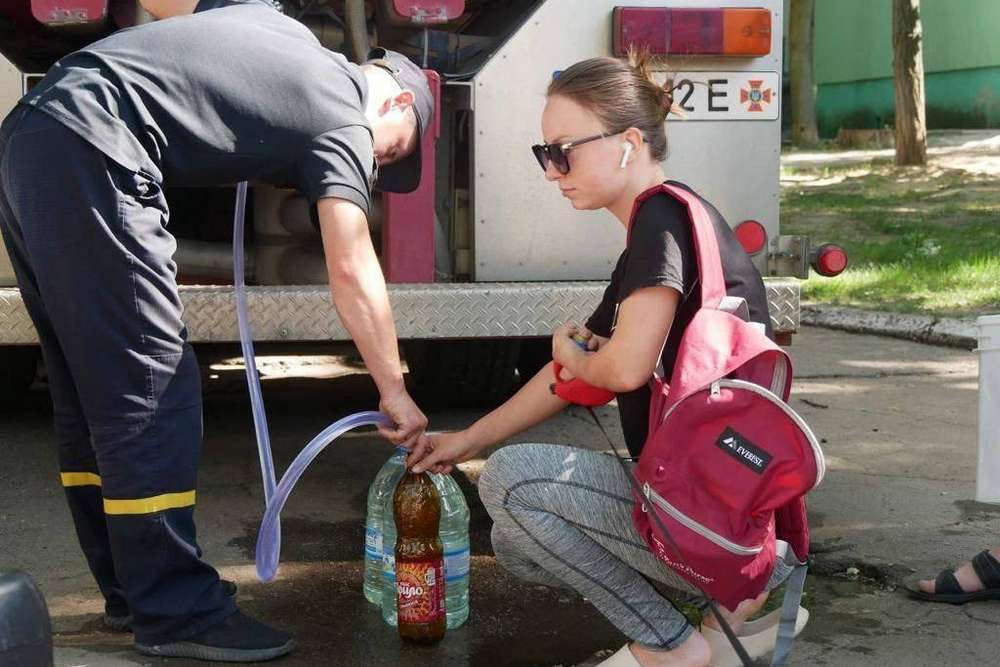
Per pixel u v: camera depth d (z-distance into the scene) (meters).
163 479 2.88
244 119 2.80
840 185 15.40
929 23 24.70
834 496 4.41
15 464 4.86
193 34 2.81
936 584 3.46
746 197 4.75
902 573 3.62
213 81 2.78
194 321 4.05
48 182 2.73
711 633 2.85
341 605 3.46
